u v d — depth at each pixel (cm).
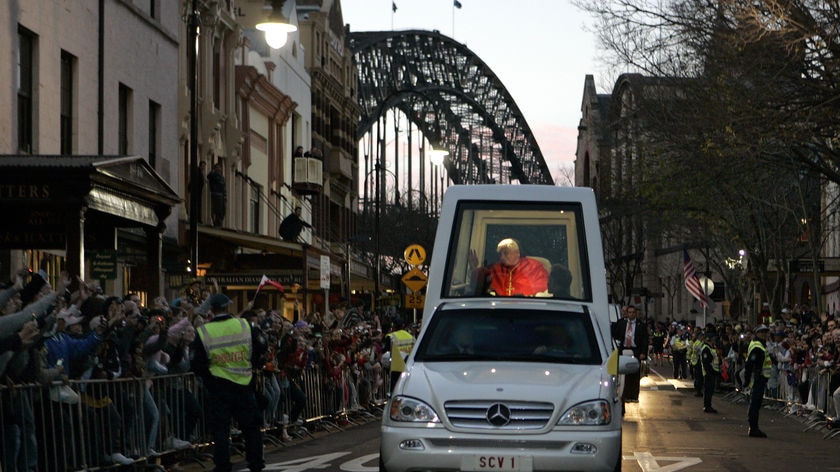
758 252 5978
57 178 2166
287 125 6331
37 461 1580
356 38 12962
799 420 3488
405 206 11612
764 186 5234
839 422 2859
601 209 8356
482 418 1440
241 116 5303
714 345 4759
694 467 2036
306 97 6956
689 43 3312
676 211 5734
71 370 1728
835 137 3216
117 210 2350
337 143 8031
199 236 4047
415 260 4588
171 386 2028
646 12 3322
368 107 12862
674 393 5150
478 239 1961
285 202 6147
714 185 4744
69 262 2166
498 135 16662
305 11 7650
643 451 2314
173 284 4016
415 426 1445
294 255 4450
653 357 9438
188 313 2145
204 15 4622
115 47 3550
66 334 1752
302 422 2694
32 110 2947
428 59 14712
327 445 2495
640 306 12962
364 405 3453
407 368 1547
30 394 1552
